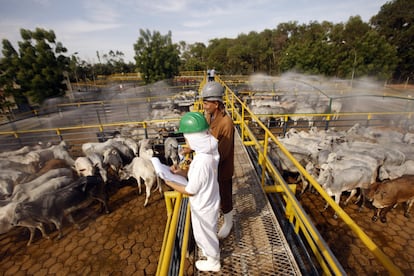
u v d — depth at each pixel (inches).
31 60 705.6
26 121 601.6
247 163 184.2
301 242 117.3
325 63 1327.5
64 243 174.1
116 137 350.9
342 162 214.4
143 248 165.8
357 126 325.7
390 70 1217.4
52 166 258.1
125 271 147.9
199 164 63.1
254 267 91.7
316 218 187.0
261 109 465.1
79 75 1547.7
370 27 1555.1
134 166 227.9
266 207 127.5
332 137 280.5
